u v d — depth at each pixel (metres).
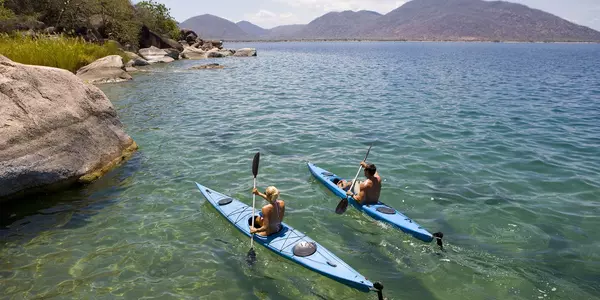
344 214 7.88
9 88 8.14
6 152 7.56
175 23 64.75
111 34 43.53
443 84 29.53
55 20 39.12
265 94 22.89
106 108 10.57
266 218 6.67
